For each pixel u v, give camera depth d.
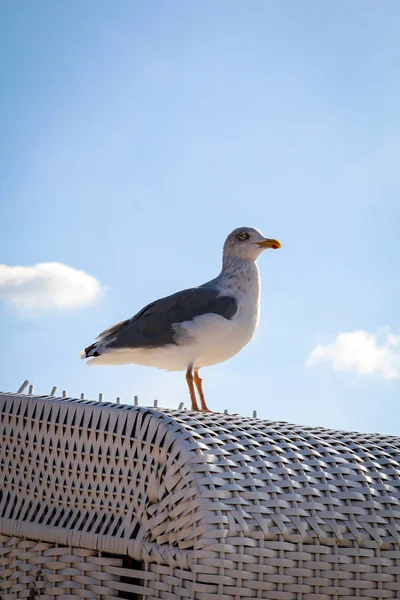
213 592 2.67
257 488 2.86
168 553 2.81
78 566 3.19
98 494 3.17
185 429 2.95
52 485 3.35
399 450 3.37
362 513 2.97
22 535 3.37
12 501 3.52
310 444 3.20
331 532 2.88
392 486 3.12
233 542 2.72
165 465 2.91
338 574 2.86
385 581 2.92
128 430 3.09
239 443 3.02
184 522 2.78
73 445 3.29
